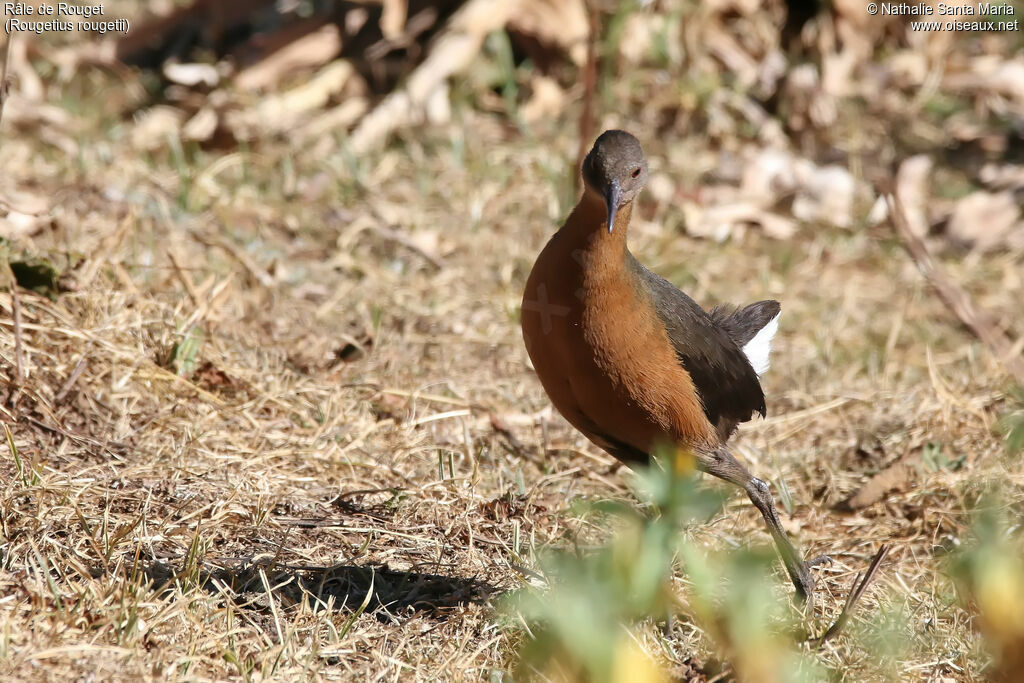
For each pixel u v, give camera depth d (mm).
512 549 8312
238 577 7492
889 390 11781
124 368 9406
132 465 8453
